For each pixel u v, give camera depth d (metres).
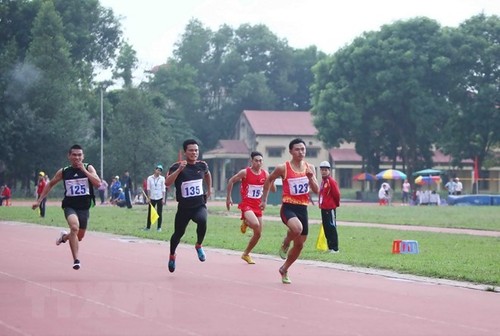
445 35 93.25
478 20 96.88
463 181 116.94
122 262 20.66
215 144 133.50
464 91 95.38
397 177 83.94
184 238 28.58
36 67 89.25
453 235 31.91
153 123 92.00
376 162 105.00
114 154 90.25
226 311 13.15
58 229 34.50
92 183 17.53
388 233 32.72
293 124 118.31
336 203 23.78
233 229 34.31
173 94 123.44
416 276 18.22
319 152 118.06
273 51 139.25
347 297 14.93
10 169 92.00
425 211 58.09
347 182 119.69
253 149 116.81
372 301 14.48
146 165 90.50
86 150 94.12
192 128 130.00
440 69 91.69
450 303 14.39
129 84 106.00
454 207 68.50
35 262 20.45
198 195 17.91
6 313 12.74
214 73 137.50
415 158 100.00
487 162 108.81
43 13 91.69
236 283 16.67
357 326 12.01
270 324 12.05
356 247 25.56
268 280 17.25
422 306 14.00
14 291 15.18
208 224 38.03
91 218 43.00
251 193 20.62
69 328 11.52
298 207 16.64
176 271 18.70
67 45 92.50
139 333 11.24
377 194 95.06
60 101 90.12
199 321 12.20
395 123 97.81
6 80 89.19
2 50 96.12
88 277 17.41
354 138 100.31
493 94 92.88
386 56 92.75
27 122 87.50
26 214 47.97
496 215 51.12
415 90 92.50
